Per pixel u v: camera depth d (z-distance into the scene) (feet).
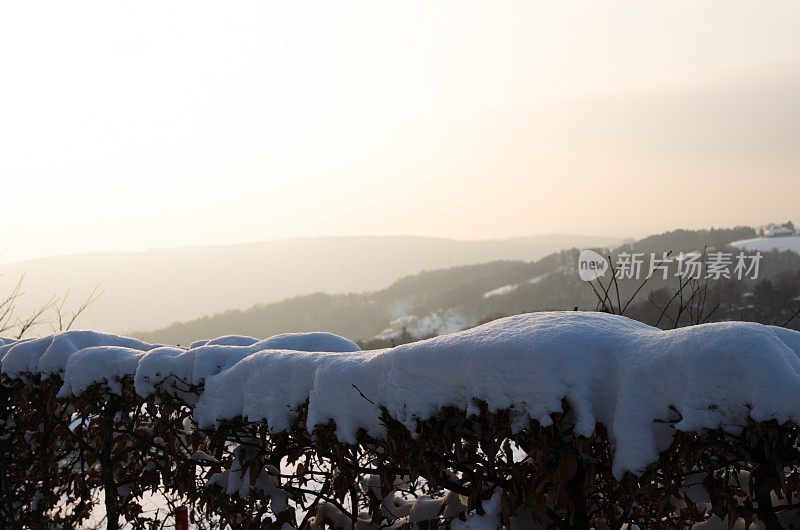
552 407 6.20
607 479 6.88
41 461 13.38
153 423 11.78
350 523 9.87
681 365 5.78
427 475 7.39
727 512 6.11
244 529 9.44
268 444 9.67
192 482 10.43
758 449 5.56
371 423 7.81
